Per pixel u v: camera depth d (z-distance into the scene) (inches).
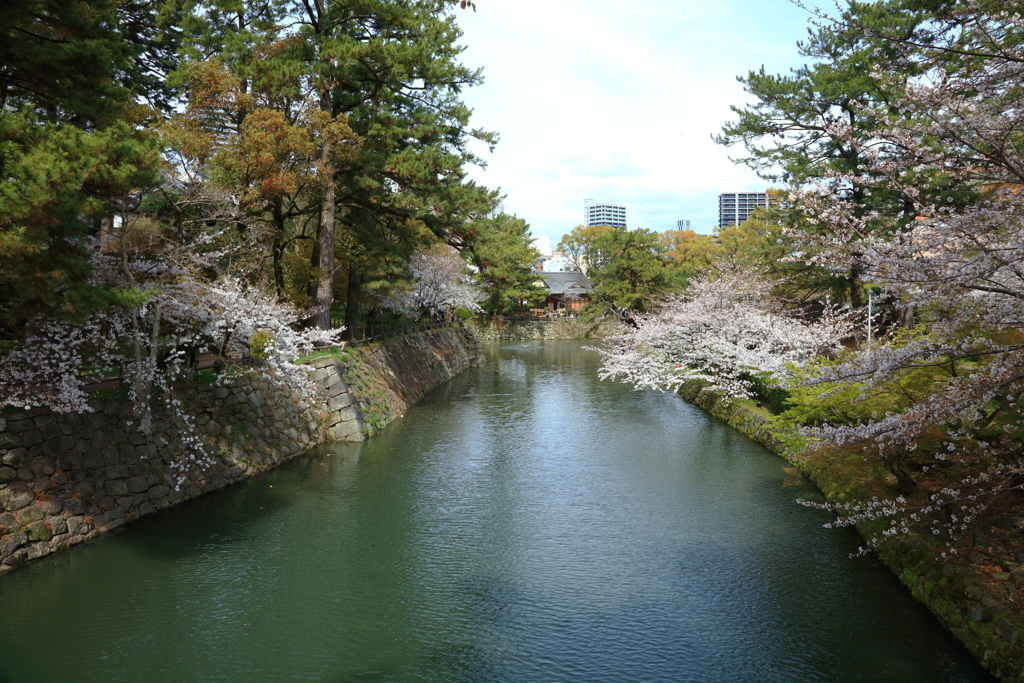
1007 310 313.4
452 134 1003.9
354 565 466.6
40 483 470.6
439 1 978.7
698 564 467.2
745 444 839.1
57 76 454.6
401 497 620.4
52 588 422.3
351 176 967.0
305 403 839.1
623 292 2726.4
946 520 411.8
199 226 694.5
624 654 351.6
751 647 355.6
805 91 985.5
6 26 423.5
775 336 973.2
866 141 829.8
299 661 344.2
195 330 663.8
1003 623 319.6
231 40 824.9
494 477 689.0
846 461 477.4
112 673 331.9
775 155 1027.9
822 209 371.6
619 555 484.7
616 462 751.1
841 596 413.1
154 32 993.5
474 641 366.0
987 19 290.4
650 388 1360.7
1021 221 296.5
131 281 514.6
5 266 380.5
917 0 710.5
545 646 360.5
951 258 311.9
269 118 733.3
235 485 647.1
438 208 938.7
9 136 392.2
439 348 1609.3
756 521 555.2
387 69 884.6
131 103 585.3
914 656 340.8
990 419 393.7
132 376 564.1
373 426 909.8
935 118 320.8
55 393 478.6
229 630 375.9
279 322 703.7
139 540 502.0
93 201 396.2
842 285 1064.2
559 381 1502.2
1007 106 313.6
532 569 461.1
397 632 375.9
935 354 321.7
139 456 561.6
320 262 949.8
